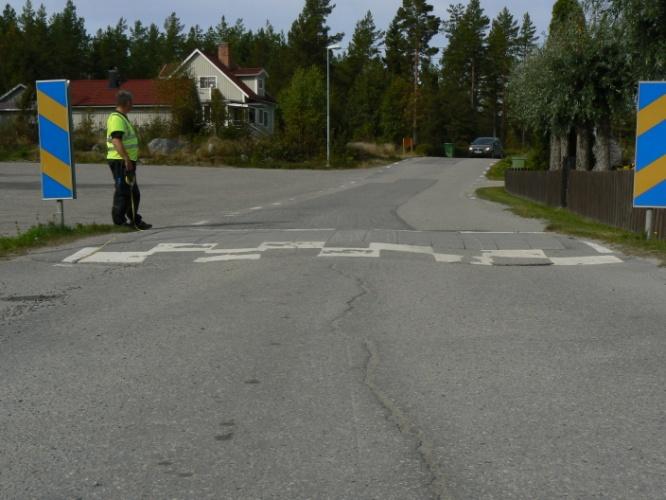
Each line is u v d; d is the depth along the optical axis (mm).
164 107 62375
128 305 6457
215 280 7531
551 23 22578
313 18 97625
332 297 6723
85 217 15281
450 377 4465
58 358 4887
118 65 113812
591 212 15820
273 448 3439
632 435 3590
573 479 3125
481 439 3537
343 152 53312
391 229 11750
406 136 84438
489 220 14008
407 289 7094
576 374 4527
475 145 64875
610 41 17219
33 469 3242
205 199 21359
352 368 4641
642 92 9797
